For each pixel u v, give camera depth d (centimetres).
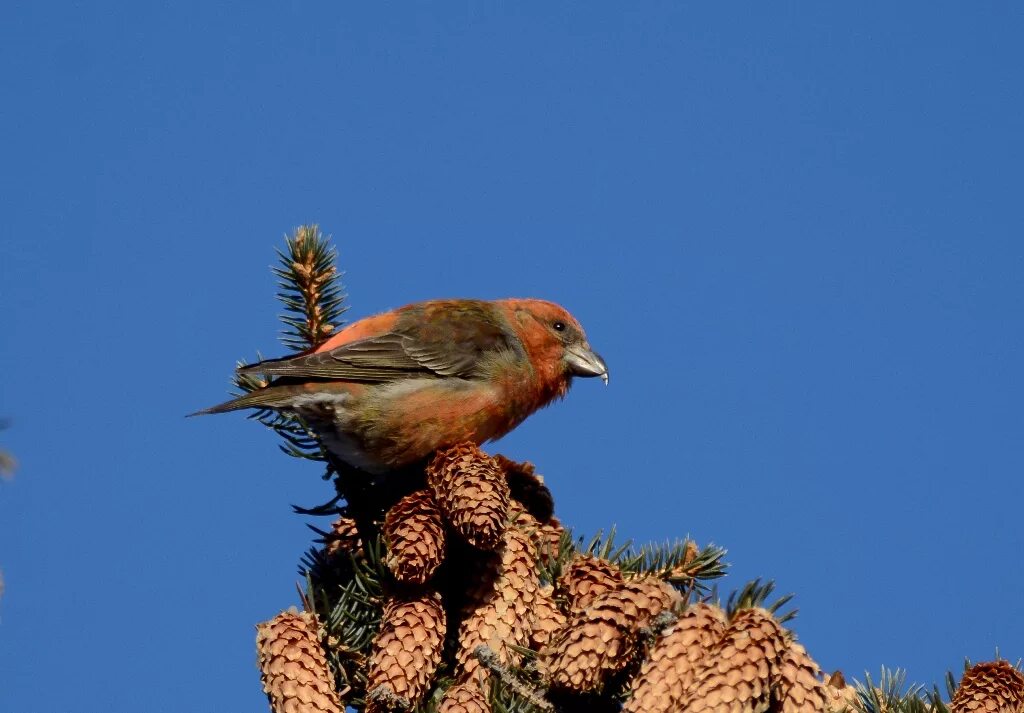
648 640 695
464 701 708
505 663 780
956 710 732
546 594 819
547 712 741
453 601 835
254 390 1087
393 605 785
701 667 638
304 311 1160
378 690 744
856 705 765
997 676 725
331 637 796
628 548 866
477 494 801
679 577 848
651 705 640
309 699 719
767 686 629
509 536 819
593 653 701
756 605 671
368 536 949
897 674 775
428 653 761
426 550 784
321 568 905
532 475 959
